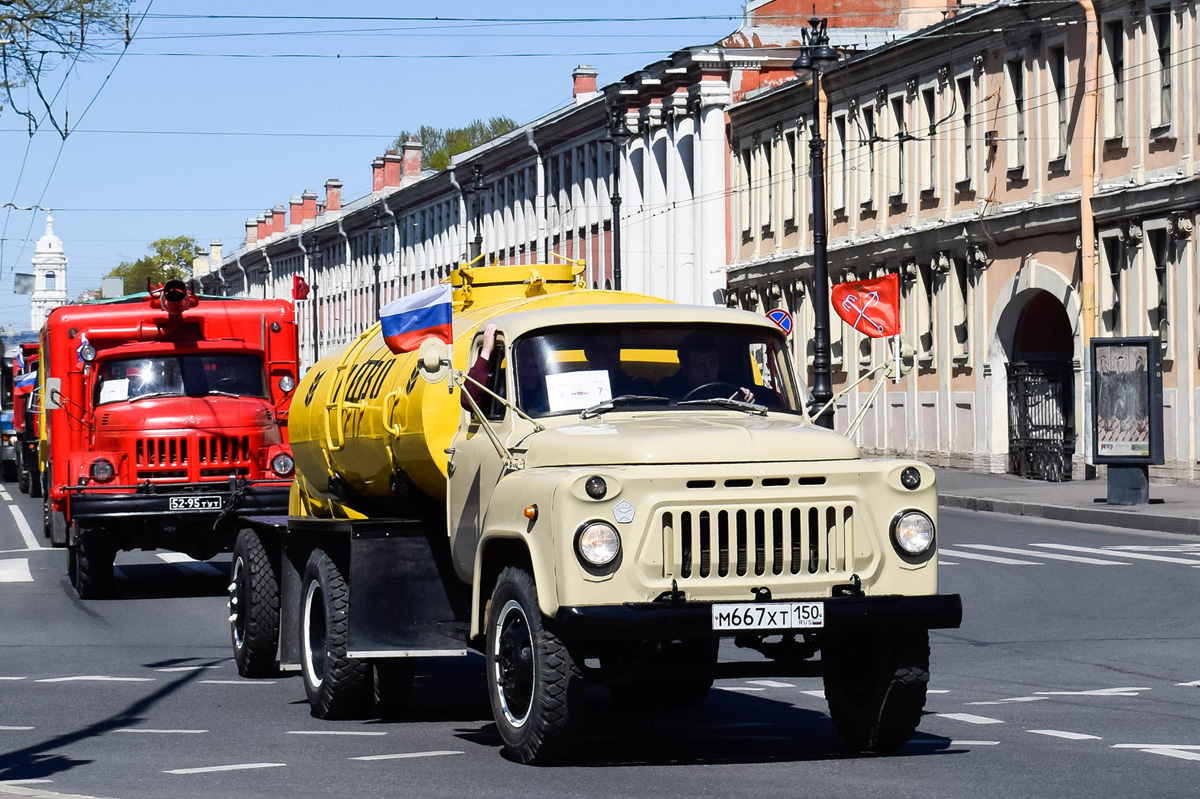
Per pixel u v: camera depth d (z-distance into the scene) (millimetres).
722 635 9812
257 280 148875
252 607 15398
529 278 13336
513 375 11383
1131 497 34125
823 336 43438
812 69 43406
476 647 11594
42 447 33812
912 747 11117
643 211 71438
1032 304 46250
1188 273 38656
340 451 13906
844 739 10992
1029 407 45250
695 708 13203
